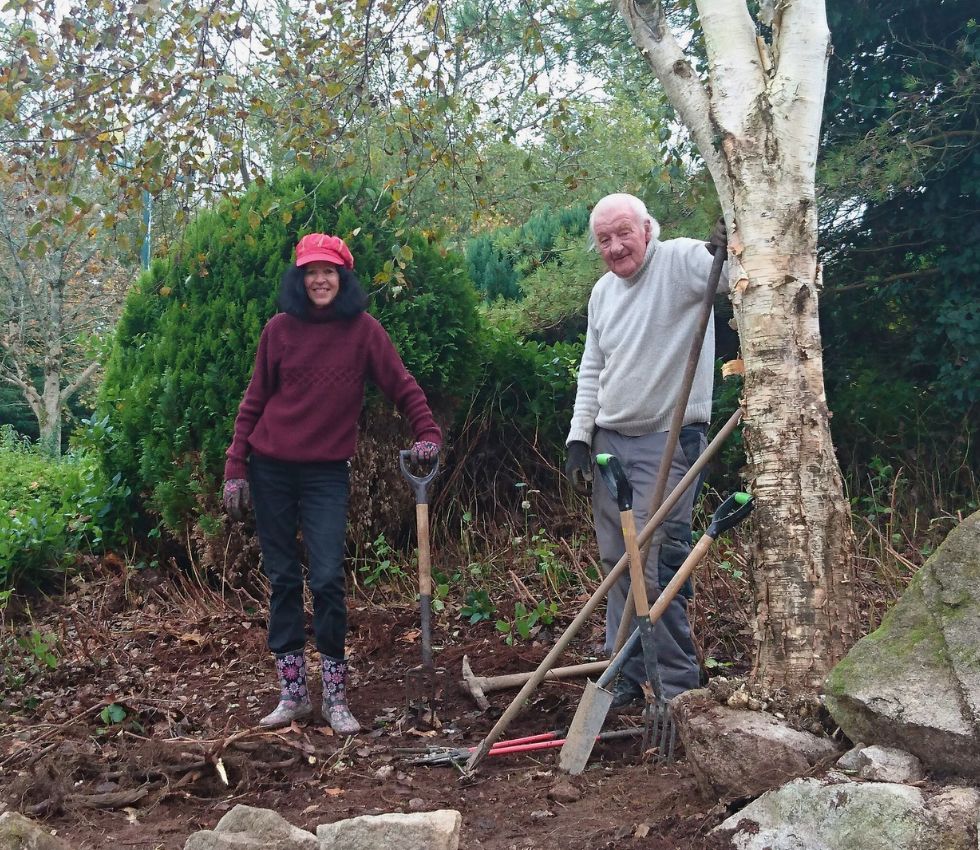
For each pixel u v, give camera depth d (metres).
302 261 3.77
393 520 6.15
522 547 6.32
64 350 19.33
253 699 4.31
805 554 2.95
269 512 3.90
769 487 3.01
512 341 7.08
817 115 3.12
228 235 5.69
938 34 6.49
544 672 3.35
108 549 6.54
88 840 2.85
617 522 3.93
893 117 6.12
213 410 5.80
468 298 6.31
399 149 5.92
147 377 6.15
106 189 5.32
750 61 3.17
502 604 5.49
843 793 2.24
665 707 3.11
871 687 2.49
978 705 2.29
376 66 5.74
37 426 23.55
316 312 3.86
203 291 6.16
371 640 4.99
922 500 6.25
